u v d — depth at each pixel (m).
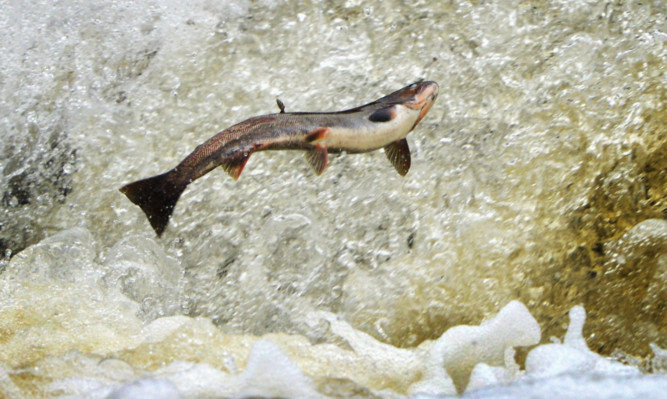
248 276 16.58
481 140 17.86
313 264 16.62
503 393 12.30
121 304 15.66
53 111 18.98
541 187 17.11
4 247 17.44
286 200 17.33
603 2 19.67
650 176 16.94
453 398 12.33
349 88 19.05
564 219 16.61
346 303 16.00
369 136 12.43
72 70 19.48
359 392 12.43
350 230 16.94
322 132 12.16
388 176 17.41
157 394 11.61
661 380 12.50
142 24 20.16
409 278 16.17
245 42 19.83
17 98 19.12
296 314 15.94
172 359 13.46
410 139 17.80
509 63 19.00
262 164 17.66
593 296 15.47
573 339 14.42
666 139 17.31
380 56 19.44
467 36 19.53
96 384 12.45
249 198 17.41
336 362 13.86
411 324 15.52
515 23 19.66
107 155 18.44
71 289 15.70
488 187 17.25
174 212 17.31
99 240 17.30
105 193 17.94
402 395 12.60
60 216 17.73
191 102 19.00
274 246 16.88
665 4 19.62
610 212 16.61
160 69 19.47
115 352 13.53
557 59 18.94
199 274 16.77
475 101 18.50
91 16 20.25
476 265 16.20
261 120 12.12
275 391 12.20
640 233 16.06
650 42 18.98
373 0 20.31
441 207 17.09
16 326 14.31
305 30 19.92
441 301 15.77
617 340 14.82
